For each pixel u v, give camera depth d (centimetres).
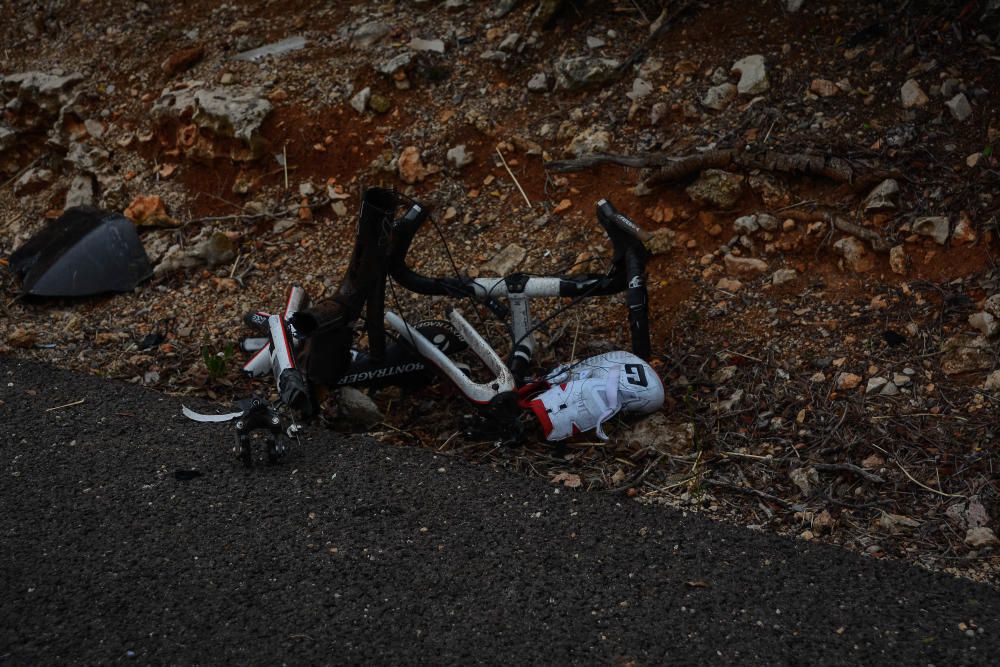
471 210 550
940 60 505
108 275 550
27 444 398
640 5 606
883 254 452
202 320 523
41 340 512
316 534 338
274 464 381
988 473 356
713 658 281
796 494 367
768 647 285
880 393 400
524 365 434
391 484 369
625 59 573
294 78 621
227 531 340
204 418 420
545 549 332
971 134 474
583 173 538
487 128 571
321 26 666
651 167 509
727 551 331
